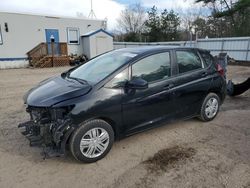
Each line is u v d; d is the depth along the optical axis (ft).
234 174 9.91
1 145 12.46
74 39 67.62
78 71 13.67
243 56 58.23
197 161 10.94
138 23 154.92
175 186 9.18
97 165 10.69
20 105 20.51
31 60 58.65
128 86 11.32
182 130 14.52
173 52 13.70
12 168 10.40
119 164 10.75
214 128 14.87
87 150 10.67
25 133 11.50
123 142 12.86
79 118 10.15
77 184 9.36
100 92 10.76
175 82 13.38
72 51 67.72
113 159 11.17
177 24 116.06
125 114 11.52
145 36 116.78
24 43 58.65
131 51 13.33
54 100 10.22
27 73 45.16
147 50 13.00
